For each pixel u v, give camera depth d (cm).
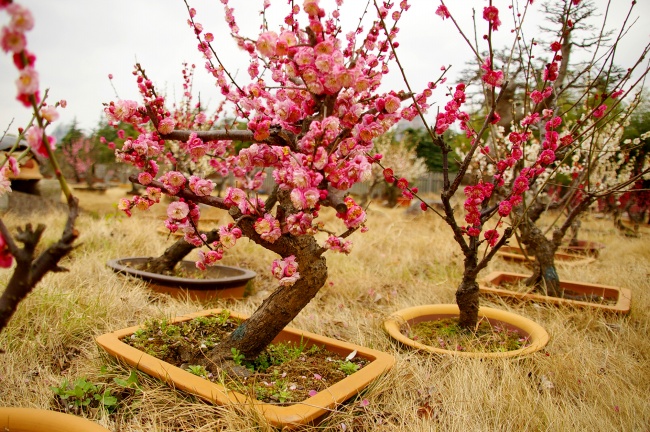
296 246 231
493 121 280
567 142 332
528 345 312
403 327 341
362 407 228
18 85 108
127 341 264
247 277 441
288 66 188
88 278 407
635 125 1027
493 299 421
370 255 639
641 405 248
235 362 238
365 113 209
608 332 362
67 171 2022
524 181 289
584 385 267
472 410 236
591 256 734
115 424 212
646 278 537
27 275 134
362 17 268
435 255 644
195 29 251
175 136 213
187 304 379
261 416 192
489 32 249
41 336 285
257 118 208
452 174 1925
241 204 207
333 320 374
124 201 199
